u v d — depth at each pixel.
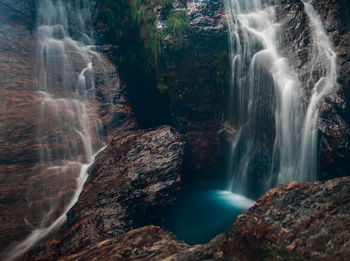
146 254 4.01
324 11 8.95
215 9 10.37
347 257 2.35
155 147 7.80
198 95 10.65
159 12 10.89
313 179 8.12
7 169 7.46
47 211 6.75
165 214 6.93
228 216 7.88
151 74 11.27
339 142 7.52
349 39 8.36
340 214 2.79
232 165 10.23
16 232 6.08
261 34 9.55
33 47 10.50
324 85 8.19
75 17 11.88
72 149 8.49
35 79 9.55
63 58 10.54
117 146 8.39
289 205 3.18
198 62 10.48
